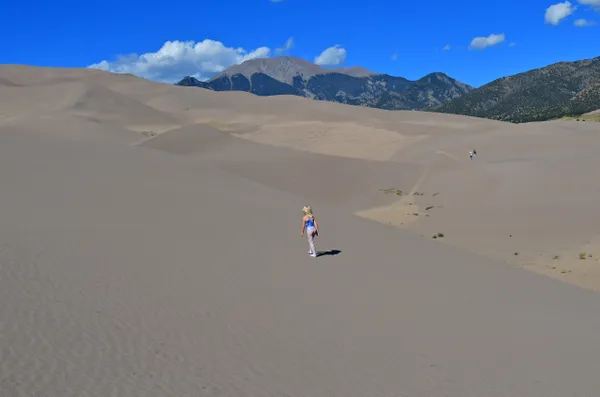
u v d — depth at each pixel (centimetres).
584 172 4094
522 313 1204
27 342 746
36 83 15312
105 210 1845
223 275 1234
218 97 15400
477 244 2700
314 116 12369
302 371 773
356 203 4119
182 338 838
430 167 4888
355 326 994
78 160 3180
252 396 684
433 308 1166
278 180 4603
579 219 3014
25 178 2292
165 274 1167
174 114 12862
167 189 2539
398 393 732
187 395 666
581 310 1299
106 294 983
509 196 3741
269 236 1803
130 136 7206
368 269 1495
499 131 7688
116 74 17888
